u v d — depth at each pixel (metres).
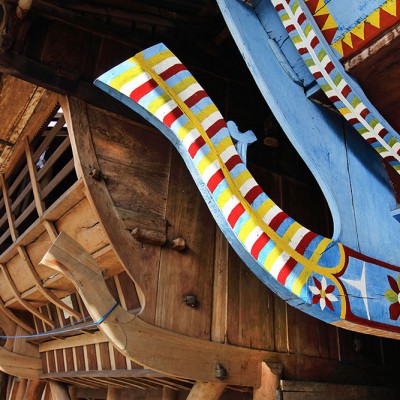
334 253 1.75
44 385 5.10
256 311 3.43
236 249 1.67
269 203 1.71
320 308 1.61
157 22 3.48
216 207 1.69
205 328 3.11
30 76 2.84
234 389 3.32
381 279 1.87
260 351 3.31
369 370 3.99
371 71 1.81
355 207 1.93
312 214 4.08
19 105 3.57
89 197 2.86
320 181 1.85
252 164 3.82
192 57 3.72
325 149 1.95
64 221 3.45
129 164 3.13
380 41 1.69
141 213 3.07
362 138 2.16
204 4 3.55
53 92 3.09
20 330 5.00
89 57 3.15
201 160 1.71
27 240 4.04
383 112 1.93
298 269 1.61
